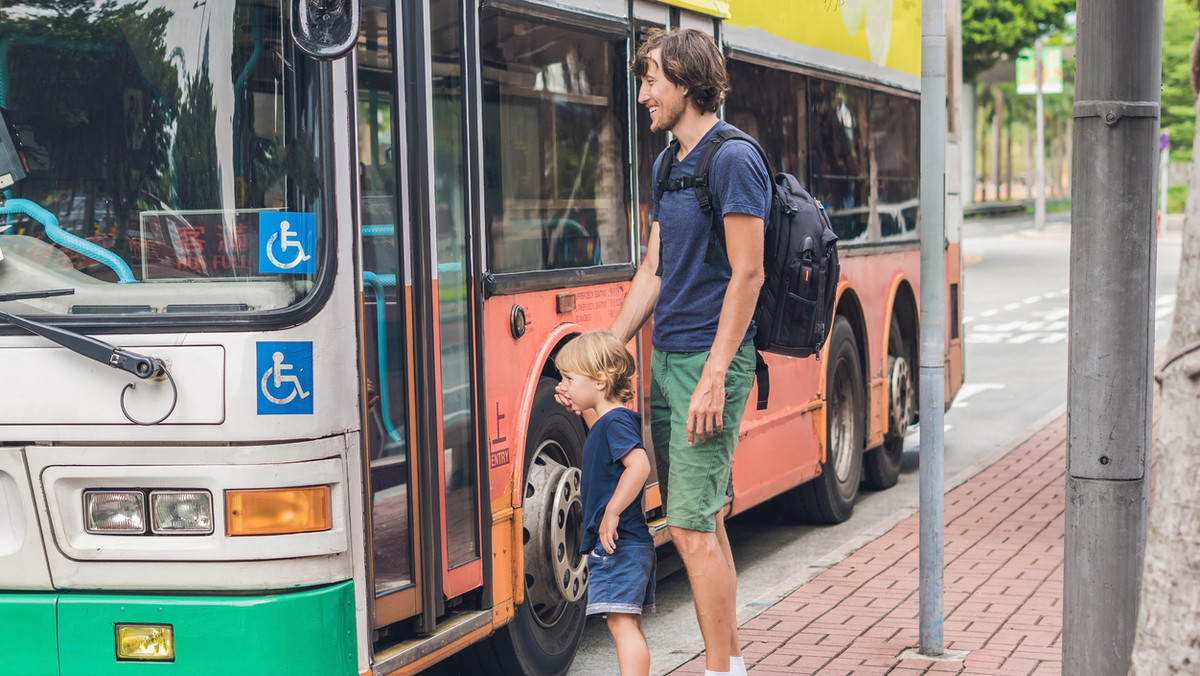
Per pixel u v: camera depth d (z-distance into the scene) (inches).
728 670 174.2
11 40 158.1
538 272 204.1
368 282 164.9
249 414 148.7
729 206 164.2
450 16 182.2
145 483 151.6
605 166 228.4
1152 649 101.7
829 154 330.3
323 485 152.5
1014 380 637.9
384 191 167.8
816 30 322.3
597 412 173.6
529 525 206.4
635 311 182.9
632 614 173.0
